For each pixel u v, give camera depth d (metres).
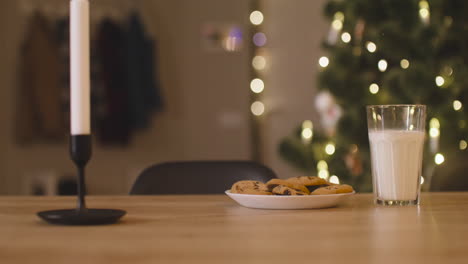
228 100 3.51
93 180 3.44
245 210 0.86
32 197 1.15
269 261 0.47
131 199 1.09
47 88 3.33
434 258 0.49
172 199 1.08
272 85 3.56
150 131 3.49
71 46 0.72
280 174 3.53
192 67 3.51
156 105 3.38
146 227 0.68
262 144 3.55
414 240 0.58
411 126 0.92
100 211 0.74
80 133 0.72
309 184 0.94
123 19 3.41
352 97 2.66
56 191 3.41
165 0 3.49
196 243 0.56
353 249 0.53
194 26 3.51
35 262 0.47
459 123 2.46
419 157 0.93
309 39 3.55
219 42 3.51
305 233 0.63
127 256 0.50
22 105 3.33
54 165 3.41
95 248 0.54
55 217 0.68
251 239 0.59
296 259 0.48
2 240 0.58
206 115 3.51
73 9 0.72
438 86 2.43
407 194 0.92
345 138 2.69
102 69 3.31
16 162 3.40
